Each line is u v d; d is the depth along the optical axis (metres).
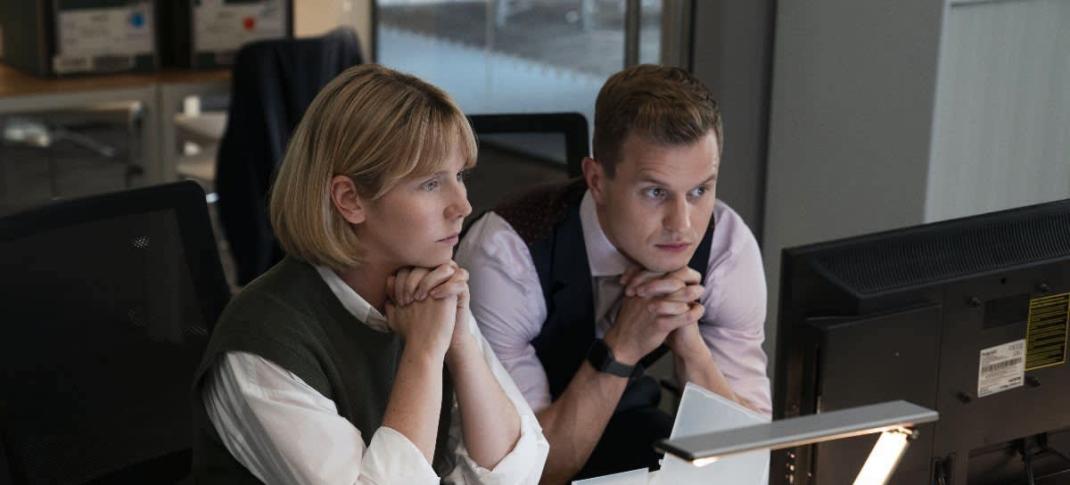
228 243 4.30
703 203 1.86
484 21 4.88
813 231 3.23
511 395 1.84
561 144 2.59
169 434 1.96
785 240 3.31
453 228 1.62
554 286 2.06
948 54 2.89
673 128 1.78
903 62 2.94
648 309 1.94
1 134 6.15
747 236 2.13
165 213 1.98
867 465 1.45
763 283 2.15
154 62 4.74
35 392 1.80
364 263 1.64
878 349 1.42
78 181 6.05
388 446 1.56
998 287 1.50
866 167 3.07
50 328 1.83
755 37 3.27
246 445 1.58
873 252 1.46
